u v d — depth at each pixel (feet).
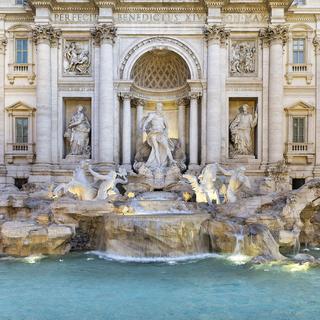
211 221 76.95
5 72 116.47
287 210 80.23
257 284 56.34
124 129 114.01
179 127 120.26
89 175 108.37
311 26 116.06
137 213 82.43
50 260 71.10
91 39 114.73
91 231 80.69
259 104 114.42
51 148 113.60
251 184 108.88
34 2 109.19
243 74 115.14
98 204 80.89
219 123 111.65
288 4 109.70
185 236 73.67
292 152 115.44
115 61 113.70
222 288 54.60
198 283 57.06
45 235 73.46
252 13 113.80
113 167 110.01
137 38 114.32
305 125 116.26
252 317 44.42
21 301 49.67
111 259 71.72
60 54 114.93
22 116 116.57
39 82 111.55
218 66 111.45
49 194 92.27
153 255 72.79
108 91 111.24
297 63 116.47
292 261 68.74
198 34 113.39
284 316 44.70
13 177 115.96
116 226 73.97
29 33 116.37
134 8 113.29
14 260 70.79
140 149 117.60
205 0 109.40
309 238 86.99
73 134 115.85
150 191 102.78
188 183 103.81
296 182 117.08
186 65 115.55
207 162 111.34
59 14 113.60
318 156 115.65
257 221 76.95
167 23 113.70
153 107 126.11
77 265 67.41
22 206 84.33
